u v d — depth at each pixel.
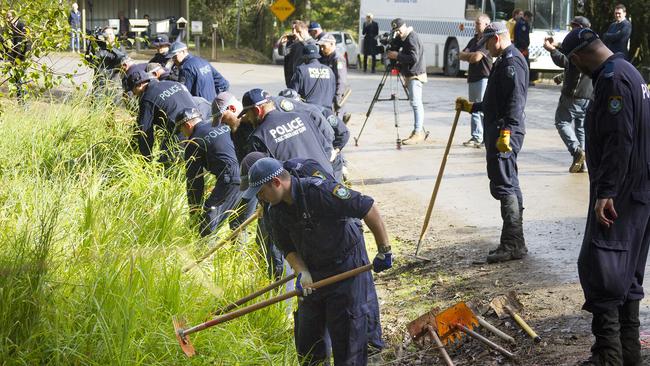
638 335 4.72
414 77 13.73
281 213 4.65
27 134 9.69
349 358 4.75
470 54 12.86
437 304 6.43
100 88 11.31
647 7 25.03
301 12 40.47
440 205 9.48
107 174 8.11
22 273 5.32
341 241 4.67
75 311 5.29
